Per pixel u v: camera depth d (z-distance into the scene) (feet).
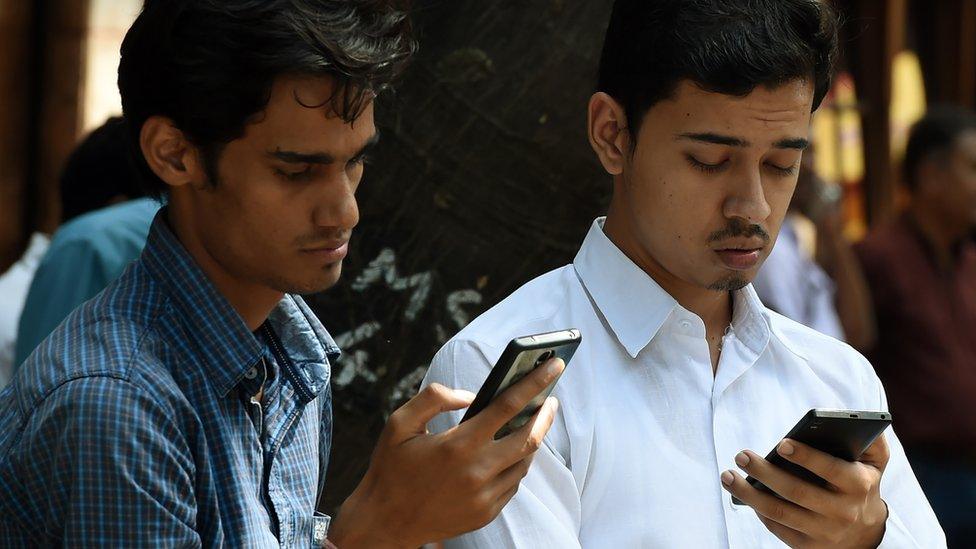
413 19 12.08
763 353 10.34
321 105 7.52
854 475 8.85
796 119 9.43
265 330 8.71
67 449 7.21
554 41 12.21
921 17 33.47
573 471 9.52
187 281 7.94
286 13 7.47
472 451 8.01
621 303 10.02
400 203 12.13
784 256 21.42
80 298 15.69
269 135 7.53
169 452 7.37
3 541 7.41
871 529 9.29
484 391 8.03
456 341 9.91
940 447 24.14
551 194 12.32
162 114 7.76
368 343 12.13
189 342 7.90
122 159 17.12
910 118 33.22
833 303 24.04
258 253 7.77
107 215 16.15
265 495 8.20
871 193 32.65
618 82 9.95
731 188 9.45
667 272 10.14
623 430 9.66
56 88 23.09
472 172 12.19
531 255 12.31
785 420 10.18
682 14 9.48
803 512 8.99
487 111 12.17
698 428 9.87
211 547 7.64
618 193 10.23
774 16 9.42
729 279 9.59
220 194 7.75
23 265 19.12
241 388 8.08
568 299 10.19
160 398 7.44
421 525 8.22
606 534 9.50
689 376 9.99
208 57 7.47
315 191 7.68
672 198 9.55
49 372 7.47
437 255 12.19
